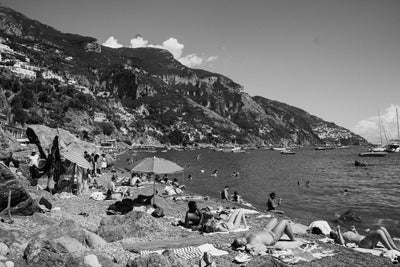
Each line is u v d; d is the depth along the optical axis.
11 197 12.38
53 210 15.83
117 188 23.80
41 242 8.41
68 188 22.45
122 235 12.23
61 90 180.88
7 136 29.16
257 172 68.25
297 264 9.90
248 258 9.98
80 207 17.91
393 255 10.86
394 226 22.00
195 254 10.46
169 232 13.27
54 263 7.97
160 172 18.42
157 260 8.41
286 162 108.62
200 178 53.66
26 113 134.50
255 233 11.39
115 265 8.75
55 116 152.50
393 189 42.28
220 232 13.30
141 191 27.62
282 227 11.65
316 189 41.28
